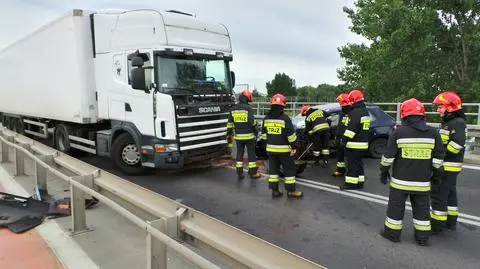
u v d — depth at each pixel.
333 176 8.63
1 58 16.00
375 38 30.03
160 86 7.66
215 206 6.49
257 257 2.67
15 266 3.97
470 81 24.81
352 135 7.31
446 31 25.58
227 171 9.15
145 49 7.72
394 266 4.33
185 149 7.88
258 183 8.02
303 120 10.98
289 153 6.84
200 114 8.12
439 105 5.38
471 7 23.98
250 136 8.27
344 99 8.35
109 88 8.61
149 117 7.79
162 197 3.72
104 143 9.00
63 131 10.54
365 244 4.93
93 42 8.88
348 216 5.97
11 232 4.85
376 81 27.77
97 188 5.13
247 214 6.07
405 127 4.83
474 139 11.20
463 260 4.49
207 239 3.04
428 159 4.77
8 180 7.63
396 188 4.92
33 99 12.09
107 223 5.21
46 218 5.32
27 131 13.86
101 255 4.25
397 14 25.77
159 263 3.20
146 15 7.78
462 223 5.73
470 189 7.61
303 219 5.84
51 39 10.16
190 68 8.14
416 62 25.67
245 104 8.25
